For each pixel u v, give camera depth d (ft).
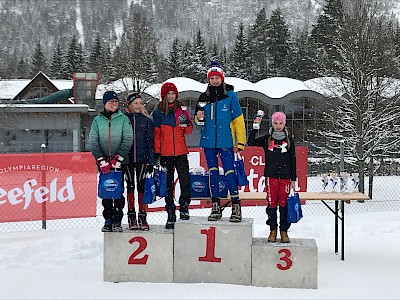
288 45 221.46
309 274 19.26
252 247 19.61
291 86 112.37
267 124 110.63
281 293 18.34
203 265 19.89
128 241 20.16
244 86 110.42
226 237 19.75
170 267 20.03
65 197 29.68
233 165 20.61
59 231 30.50
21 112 103.35
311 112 108.47
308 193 25.98
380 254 25.88
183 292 18.31
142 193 20.74
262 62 227.81
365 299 17.75
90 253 25.45
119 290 18.69
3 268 22.58
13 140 104.17
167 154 20.68
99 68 212.64
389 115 55.72
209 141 20.59
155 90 110.93
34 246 26.30
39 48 327.88
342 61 63.57
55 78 263.29
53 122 105.81
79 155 29.91
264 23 232.12
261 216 37.09
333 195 25.02
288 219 20.10
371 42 55.21
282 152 20.27
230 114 20.52
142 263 20.10
